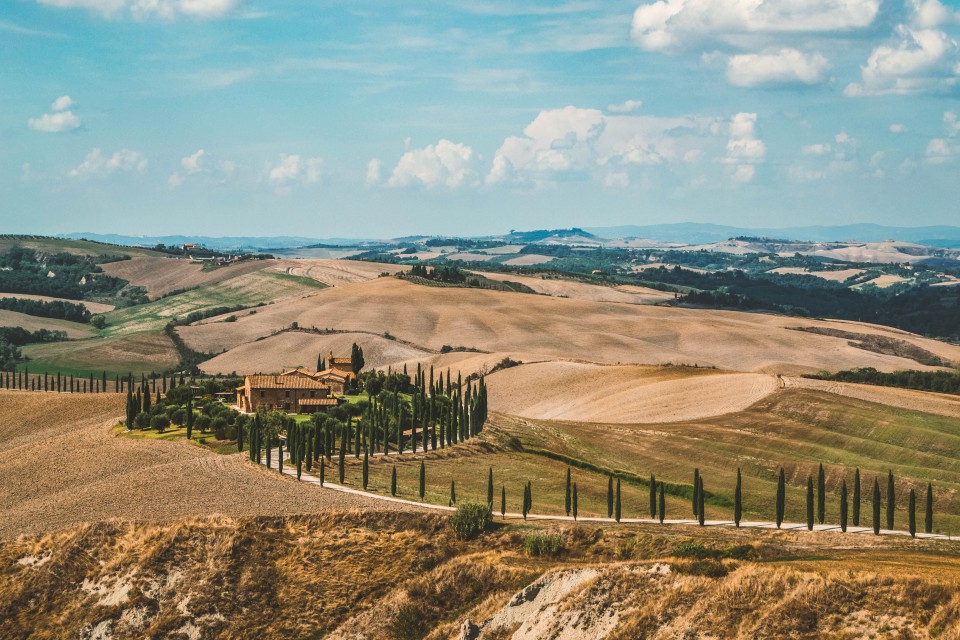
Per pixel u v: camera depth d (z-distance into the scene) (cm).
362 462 14050
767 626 6475
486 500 12175
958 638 5859
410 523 10056
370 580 9144
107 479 12756
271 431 14825
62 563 9544
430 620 8500
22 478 13312
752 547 8944
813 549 9556
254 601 8981
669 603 7044
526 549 9388
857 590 6575
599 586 7500
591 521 11525
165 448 14750
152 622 8838
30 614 9088
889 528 11981
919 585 6425
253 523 10038
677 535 10475
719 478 15200
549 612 7531
